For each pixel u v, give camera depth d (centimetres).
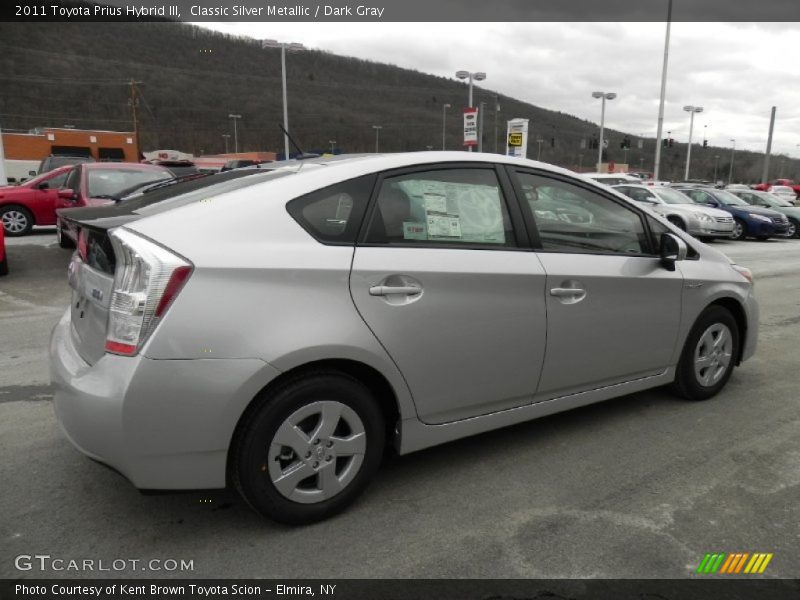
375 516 268
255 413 238
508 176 315
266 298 235
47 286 806
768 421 383
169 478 228
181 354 221
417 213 282
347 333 249
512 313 300
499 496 287
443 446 341
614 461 325
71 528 256
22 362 485
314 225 255
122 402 217
